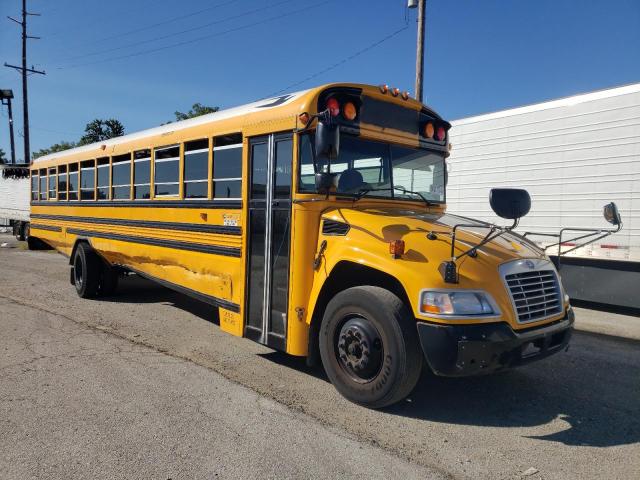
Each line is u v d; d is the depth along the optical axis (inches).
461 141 426.0
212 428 150.7
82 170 361.4
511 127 390.3
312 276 185.5
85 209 353.4
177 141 256.7
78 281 351.3
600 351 248.8
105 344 234.1
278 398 175.5
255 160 205.9
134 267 304.0
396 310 158.2
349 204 191.5
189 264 247.3
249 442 142.6
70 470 125.8
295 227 186.1
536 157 375.6
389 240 164.6
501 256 164.6
